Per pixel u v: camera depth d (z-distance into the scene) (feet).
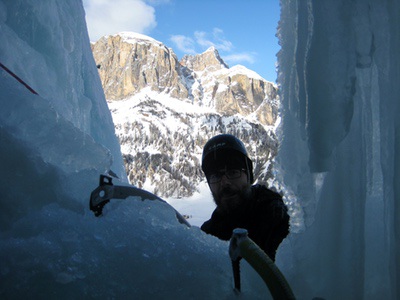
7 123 4.36
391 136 4.89
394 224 4.58
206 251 4.00
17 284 3.17
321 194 5.04
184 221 4.99
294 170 5.14
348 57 4.83
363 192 4.87
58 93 10.09
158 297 3.36
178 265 3.67
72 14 12.63
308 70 4.88
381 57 4.93
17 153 3.99
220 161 4.64
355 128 4.95
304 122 4.98
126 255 3.59
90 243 3.63
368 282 4.90
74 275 3.29
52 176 4.15
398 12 4.78
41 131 4.54
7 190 3.82
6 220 3.74
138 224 4.01
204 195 324.39
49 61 10.17
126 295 3.30
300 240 4.86
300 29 5.11
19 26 9.27
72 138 4.69
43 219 3.83
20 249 3.39
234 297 3.57
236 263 3.53
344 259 4.64
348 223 4.71
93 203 4.00
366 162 5.05
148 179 334.65
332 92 4.76
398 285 4.44
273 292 3.01
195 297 3.46
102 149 4.94
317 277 4.67
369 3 4.86
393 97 4.82
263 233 4.35
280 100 5.50
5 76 4.78
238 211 4.64
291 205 5.08
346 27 4.83
